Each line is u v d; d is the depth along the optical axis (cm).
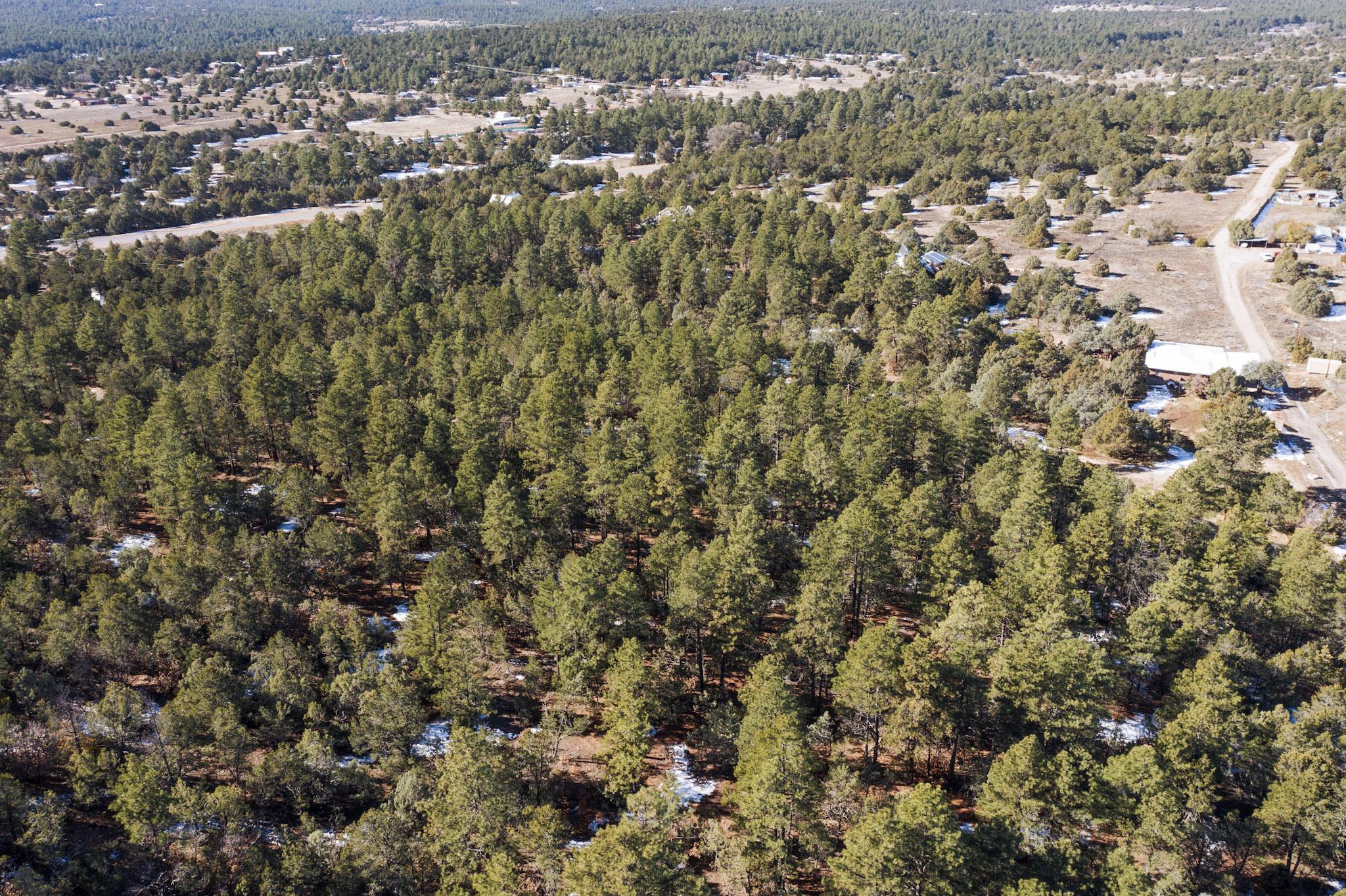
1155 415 11075
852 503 7100
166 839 5084
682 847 5056
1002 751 5556
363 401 9844
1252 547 7375
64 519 8369
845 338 12056
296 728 6241
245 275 14750
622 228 16888
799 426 9212
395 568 7519
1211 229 18888
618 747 5672
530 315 12788
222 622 6725
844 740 6050
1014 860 4644
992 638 6297
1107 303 14475
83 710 6262
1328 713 5425
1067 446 9231
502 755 5481
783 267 13338
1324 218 19000
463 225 16412
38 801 5247
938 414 8850
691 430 8988
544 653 7069
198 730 5903
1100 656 5659
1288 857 4969
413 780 5491
